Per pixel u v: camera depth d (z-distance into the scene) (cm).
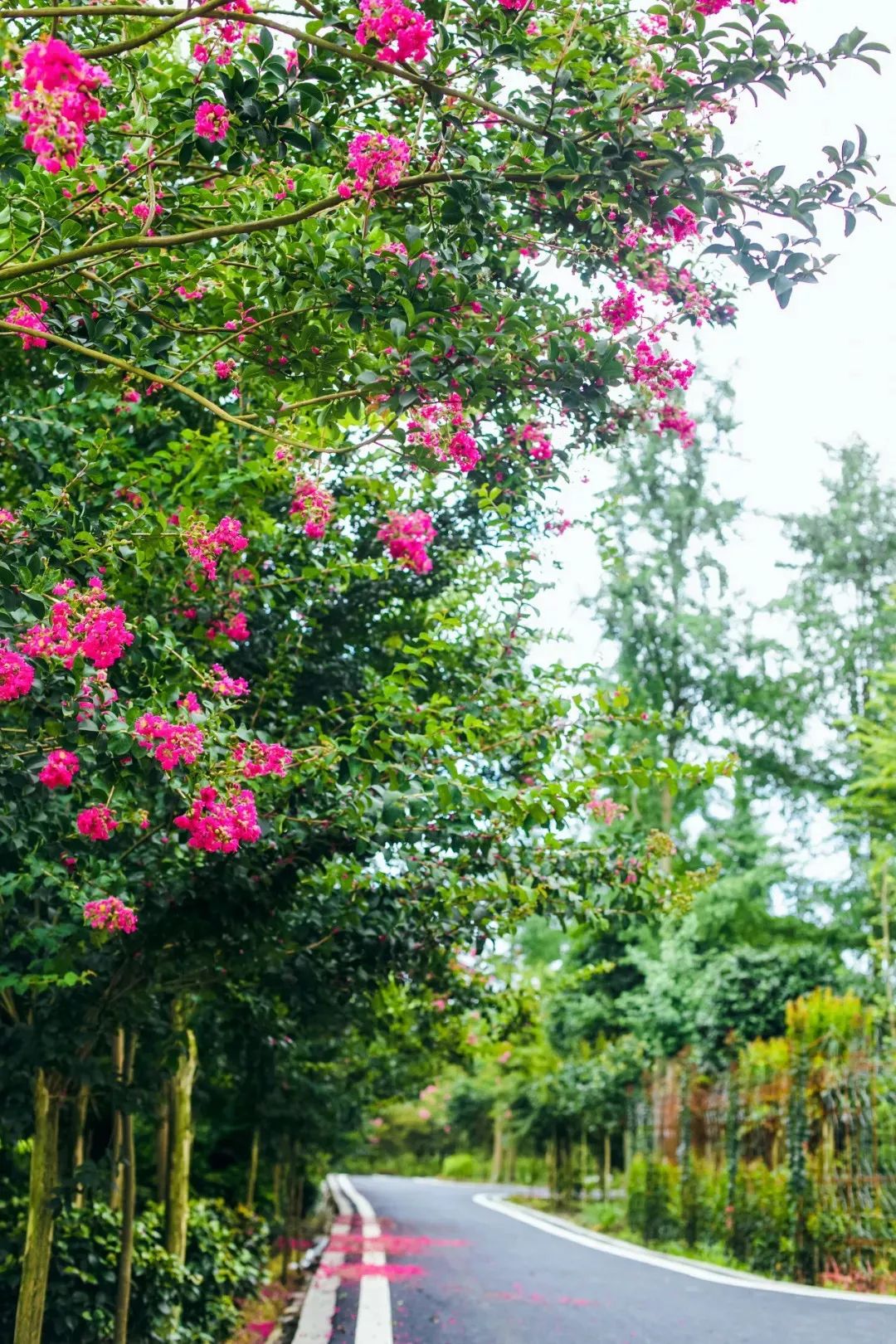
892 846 2488
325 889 608
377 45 399
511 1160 5484
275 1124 1409
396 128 498
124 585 579
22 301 436
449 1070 4350
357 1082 1766
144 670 503
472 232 451
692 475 3266
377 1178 6234
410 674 712
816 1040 1528
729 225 434
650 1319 1120
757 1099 1712
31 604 430
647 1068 2609
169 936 609
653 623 3180
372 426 546
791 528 3466
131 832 589
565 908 701
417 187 448
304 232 446
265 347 463
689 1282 1457
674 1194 2061
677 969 2486
